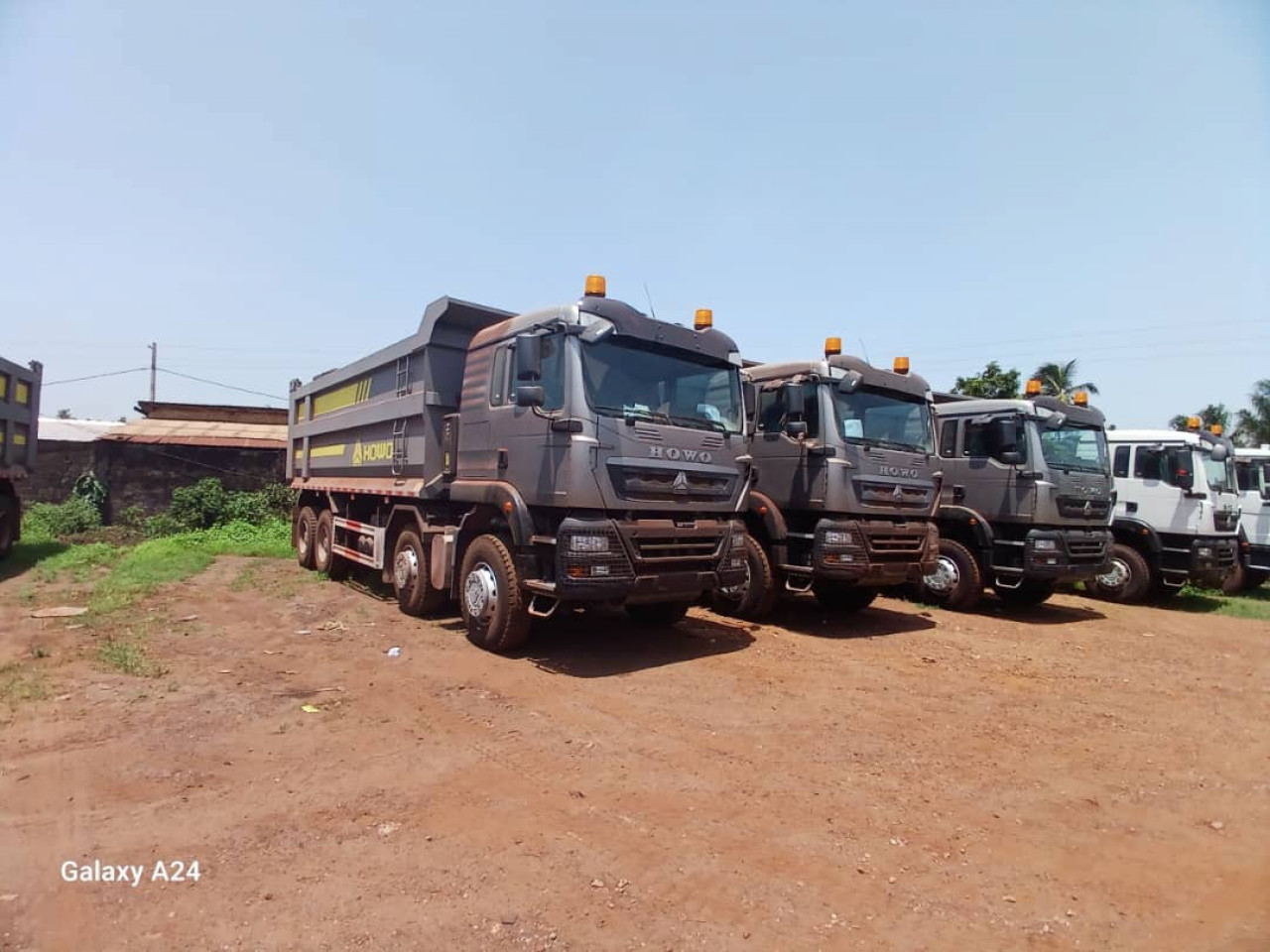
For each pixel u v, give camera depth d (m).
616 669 6.98
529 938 2.95
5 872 3.31
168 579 11.12
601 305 6.84
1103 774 5.00
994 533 11.30
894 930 3.11
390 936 2.92
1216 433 13.53
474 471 7.88
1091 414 11.62
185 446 21.55
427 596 8.76
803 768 4.85
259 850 3.56
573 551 6.45
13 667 6.40
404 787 4.33
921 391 9.79
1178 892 3.53
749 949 2.93
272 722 5.32
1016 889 3.50
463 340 8.64
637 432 6.85
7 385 12.82
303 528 13.38
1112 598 13.21
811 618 10.05
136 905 3.08
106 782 4.24
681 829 3.94
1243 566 14.91
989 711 6.26
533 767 4.71
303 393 13.52
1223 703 6.87
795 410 8.75
